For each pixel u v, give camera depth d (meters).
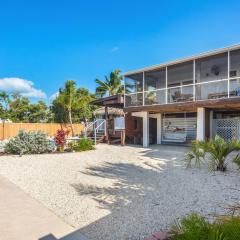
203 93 14.52
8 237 3.52
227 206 4.73
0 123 23.72
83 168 9.10
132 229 3.82
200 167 8.87
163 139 18.91
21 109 36.38
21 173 8.17
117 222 4.11
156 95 16.30
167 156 11.94
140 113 17.31
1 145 14.65
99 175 7.87
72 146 15.12
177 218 4.20
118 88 35.62
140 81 18.17
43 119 38.31
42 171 8.52
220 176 7.42
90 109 34.41
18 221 4.11
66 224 4.02
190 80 17.69
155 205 4.92
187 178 7.23
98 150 14.85
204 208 4.68
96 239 3.51
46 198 5.48
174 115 18.50
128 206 4.90
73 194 5.78
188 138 17.66
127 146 17.16
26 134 13.48
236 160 8.02
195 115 17.48
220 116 16.78
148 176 7.65
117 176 7.69
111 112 25.02
